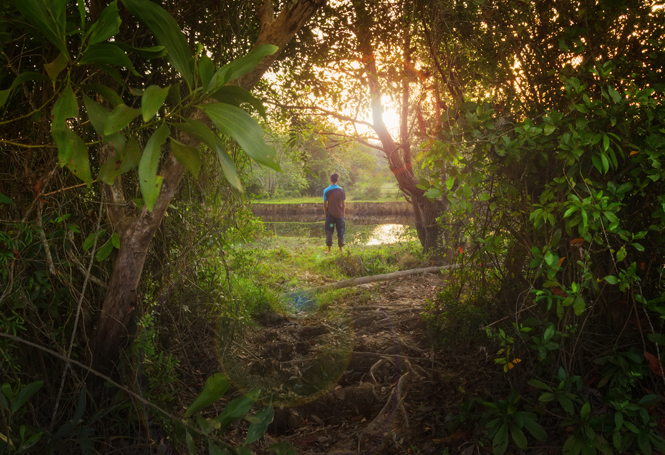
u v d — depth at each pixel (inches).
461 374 128.4
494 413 95.7
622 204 83.4
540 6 99.1
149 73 100.7
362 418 124.9
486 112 93.0
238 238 148.4
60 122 44.6
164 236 115.4
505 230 109.7
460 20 115.3
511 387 99.5
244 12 117.3
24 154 81.5
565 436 89.9
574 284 80.7
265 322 200.4
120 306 91.5
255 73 93.7
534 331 105.7
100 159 88.4
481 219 116.5
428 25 127.3
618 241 90.0
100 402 93.1
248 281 218.7
